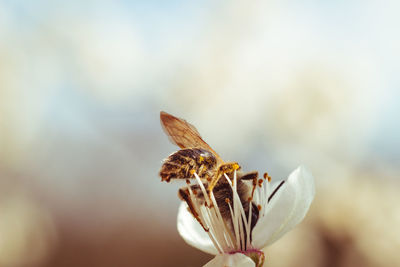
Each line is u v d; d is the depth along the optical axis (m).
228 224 0.10
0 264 0.24
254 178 0.10
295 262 0.20
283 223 0.10
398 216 0.19
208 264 0.10
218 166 0.10
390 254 0.19
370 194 0.20
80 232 0.28
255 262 0.10
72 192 0.28
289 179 0.10
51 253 0.26
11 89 0.24
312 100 0.23
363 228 0.19
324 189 0.21
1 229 0.24
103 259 0.28
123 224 0.28
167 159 0.10
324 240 0.20
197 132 0.10
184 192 0.10
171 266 0.27
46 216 0.27
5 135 0.24
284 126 0.23
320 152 0.22
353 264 0.19
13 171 0.25
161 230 0.28
